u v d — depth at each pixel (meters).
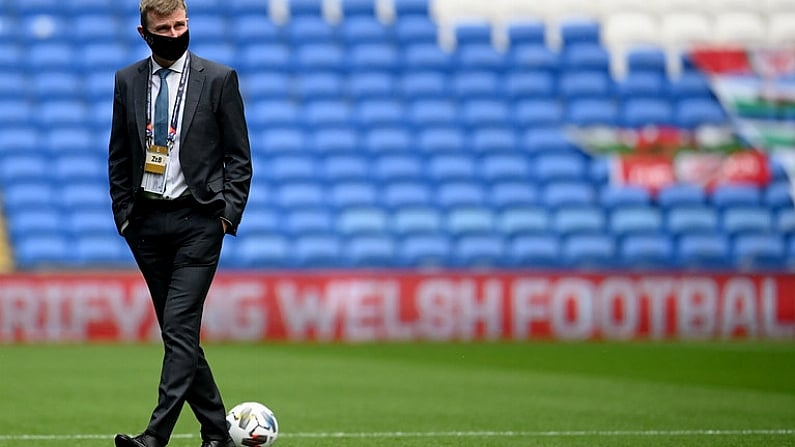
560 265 68.69
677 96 78.00
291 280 56.47
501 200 71.44
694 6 81.06
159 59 20.14
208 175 20.38
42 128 72.50
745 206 72.19
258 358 48.44
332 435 26.81
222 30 78.38
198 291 20.33
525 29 80.31
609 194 72.50
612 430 27.67
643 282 57.56
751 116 77.00
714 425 28.56
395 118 75.25
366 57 77.94
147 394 35.94
